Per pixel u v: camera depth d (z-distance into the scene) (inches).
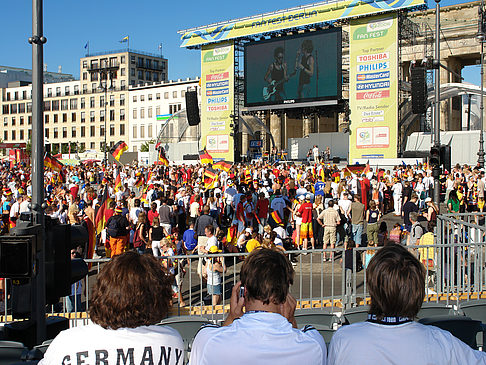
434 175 594.9
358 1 1314.0
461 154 1346.0
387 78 1296.8
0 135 4549.7
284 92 1513.3
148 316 94.1
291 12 1460.4
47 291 188.1
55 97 4252.0
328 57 1427.2
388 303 93.4
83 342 90.8
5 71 5007.4
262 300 96.7
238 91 1657.2
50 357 90.8
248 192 622.5
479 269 320.8
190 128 2330.2
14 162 1765.5
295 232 570.6
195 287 457.7
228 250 566.3
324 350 94.6
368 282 97.7
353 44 1338.6
